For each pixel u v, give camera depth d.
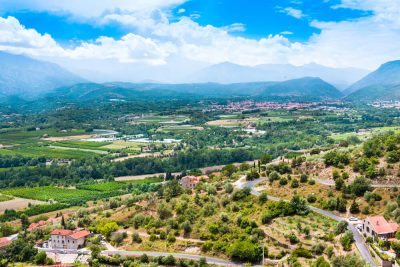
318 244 159.62
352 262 138.00
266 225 187.00
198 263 170.38
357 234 166.88
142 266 171.75
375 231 159.00
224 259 173.50
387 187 196.12
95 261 182.38
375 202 187.88
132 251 191.38
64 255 197.50
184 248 186.25
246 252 167.25
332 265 141.75
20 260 196.12
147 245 193.12
